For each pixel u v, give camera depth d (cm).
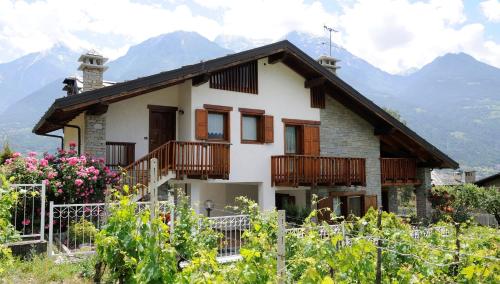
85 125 1231
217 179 1373
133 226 597
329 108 1719
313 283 491
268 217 836
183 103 1429
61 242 925
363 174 1659
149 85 1213
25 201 924
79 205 896
